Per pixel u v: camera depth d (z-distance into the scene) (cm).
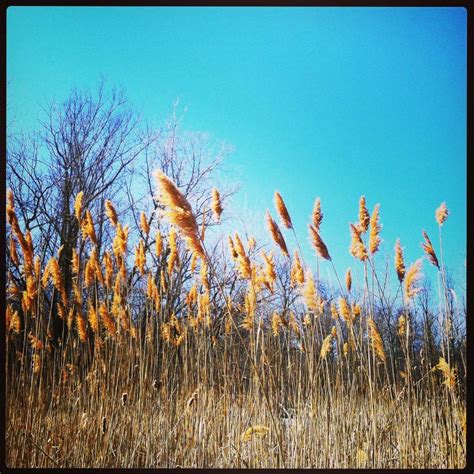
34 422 317
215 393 314
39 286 341
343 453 304
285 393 315
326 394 307
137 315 340
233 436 307
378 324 325
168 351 323
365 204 323
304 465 304
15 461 313
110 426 311
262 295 327
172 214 305
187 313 335
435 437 307
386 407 308
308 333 313
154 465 307
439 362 308
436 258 321
